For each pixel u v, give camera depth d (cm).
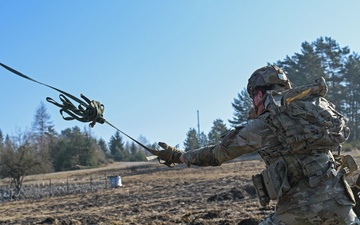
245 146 486
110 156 10769
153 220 1559
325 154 478
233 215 1474
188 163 527
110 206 2247
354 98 6744
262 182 492
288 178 478
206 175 3881
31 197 3450
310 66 6506
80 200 2791
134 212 1873
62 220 1736
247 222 1242
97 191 3394
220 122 8456
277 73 498
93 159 8281
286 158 477
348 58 6681
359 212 562
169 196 2480
